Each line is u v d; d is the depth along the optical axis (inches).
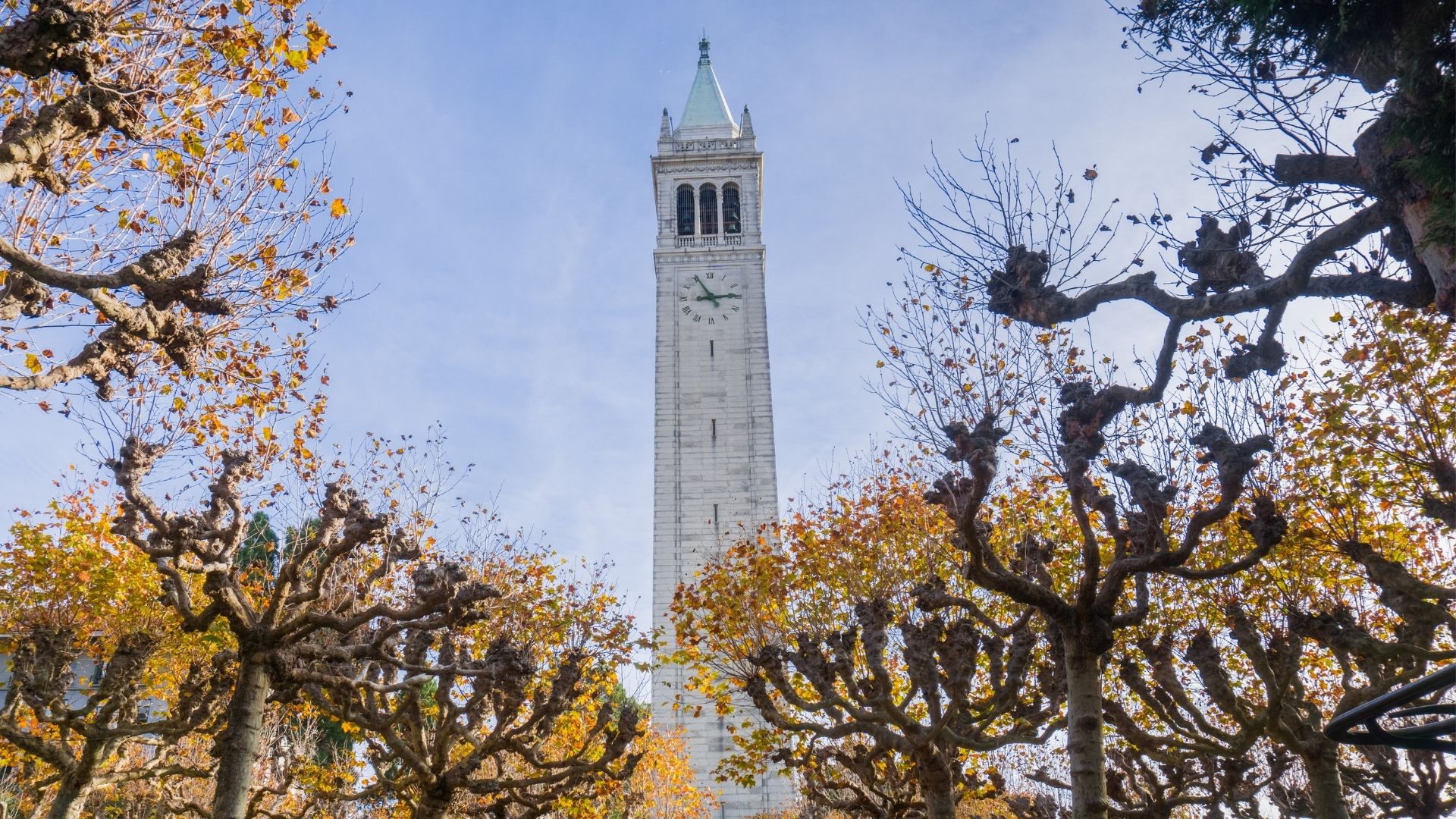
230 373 754.8
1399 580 792.3
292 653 703.7
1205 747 831.7
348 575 947.3
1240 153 549.3
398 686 735.7
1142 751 887.1
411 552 810.8
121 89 486.0
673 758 2047.2
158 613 1349.7
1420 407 874.1
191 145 607.8
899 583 1240.2
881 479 1344.7
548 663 1290.6
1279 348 639.1
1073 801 682.8
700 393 2901.1
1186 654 856.9
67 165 554.9
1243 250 581.0
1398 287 516.1
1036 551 906.7
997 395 769.6
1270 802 1284.4
